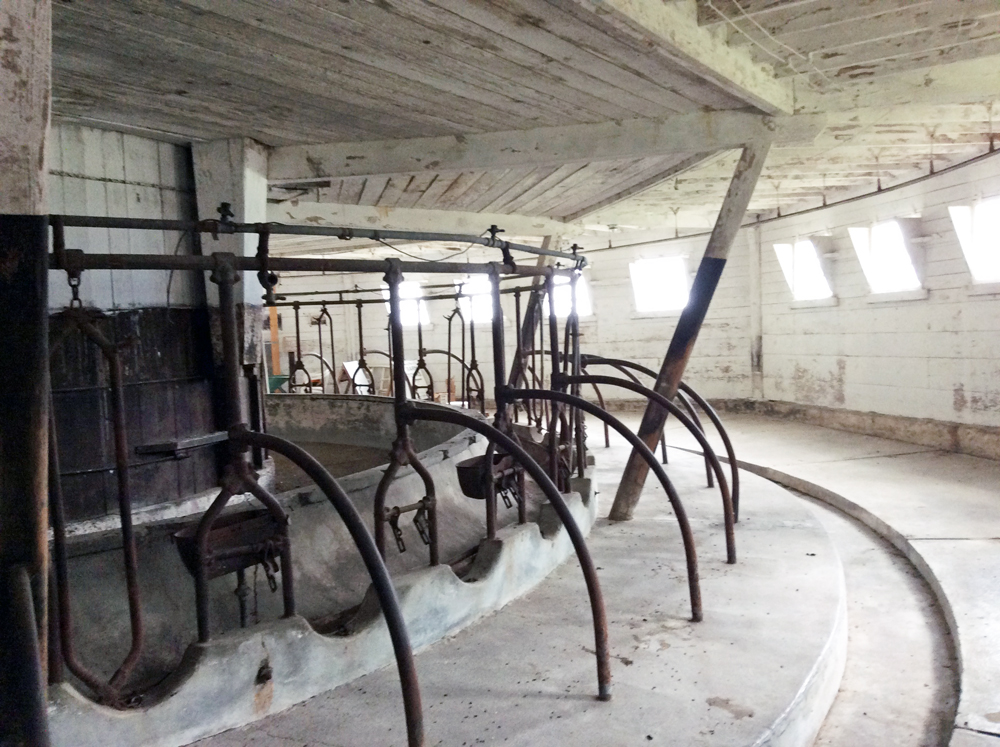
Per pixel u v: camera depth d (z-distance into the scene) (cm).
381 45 228
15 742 112
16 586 113
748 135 325
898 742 203
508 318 991
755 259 785
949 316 533
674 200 611
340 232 212
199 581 165
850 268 643
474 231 598
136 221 184
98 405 275
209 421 321
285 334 1135
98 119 281
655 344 879
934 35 279
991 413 503
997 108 385
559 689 186
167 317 303
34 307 111
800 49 278
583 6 199
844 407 669
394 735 165
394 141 348
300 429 566
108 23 201
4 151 105
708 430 688
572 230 675
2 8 101
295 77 253
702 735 165
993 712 191
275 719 173
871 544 362
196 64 236
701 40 250
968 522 356
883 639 268
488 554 238
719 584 257
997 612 252
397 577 208
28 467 114
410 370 1032
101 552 189
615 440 593
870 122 371
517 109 306
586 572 183
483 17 209
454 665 199
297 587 213
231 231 192
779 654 204
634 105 310
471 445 326
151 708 156
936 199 528
